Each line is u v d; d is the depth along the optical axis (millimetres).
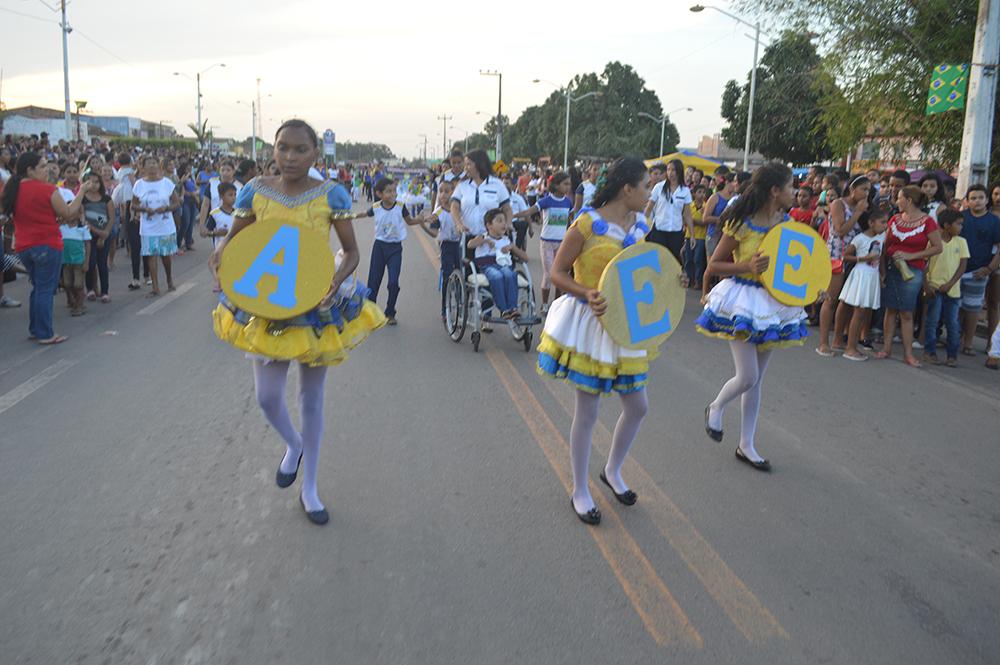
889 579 3699
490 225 7934
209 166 15430
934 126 13773
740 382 4914
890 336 8234
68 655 2936
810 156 38219
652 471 4898
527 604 3357
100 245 9898
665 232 11016
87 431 5312
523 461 4965
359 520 4086
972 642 3230
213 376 6684
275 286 3648
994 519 4410
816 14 14570
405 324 9219
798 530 4168
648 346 3980
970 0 12914
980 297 8477
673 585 3559
